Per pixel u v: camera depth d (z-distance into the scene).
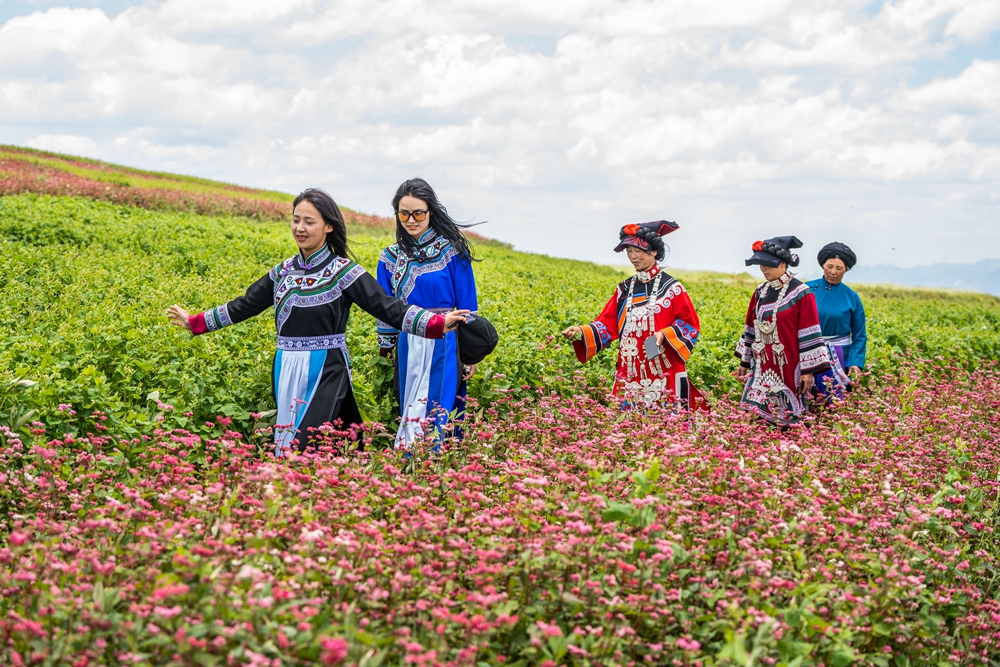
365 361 6.90
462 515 3.88
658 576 3.46
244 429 5.80
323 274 5.32
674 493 4.04
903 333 13.08
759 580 3.43
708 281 24.02
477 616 2.82
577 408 5.77
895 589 3.60
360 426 5.06
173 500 3.66
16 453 4.27
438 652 2.82
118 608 2.98
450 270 5.89
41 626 2.59
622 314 6.67
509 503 3.90
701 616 3.31
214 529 3.35
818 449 5.14
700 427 5.36
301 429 5.20
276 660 2.55
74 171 37.66
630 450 4.91
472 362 5.85
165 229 16.70
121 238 14.52
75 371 5.86
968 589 3.90
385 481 4.25
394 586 3.08
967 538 4.61
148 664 2.56
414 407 5.68
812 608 3.36
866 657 3.43
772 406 7.26
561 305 11.59
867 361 10.41
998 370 12.32
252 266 12.91
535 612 3.20
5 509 4.12
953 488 5.01
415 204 5.74
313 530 3.45
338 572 3.07
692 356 8.75
